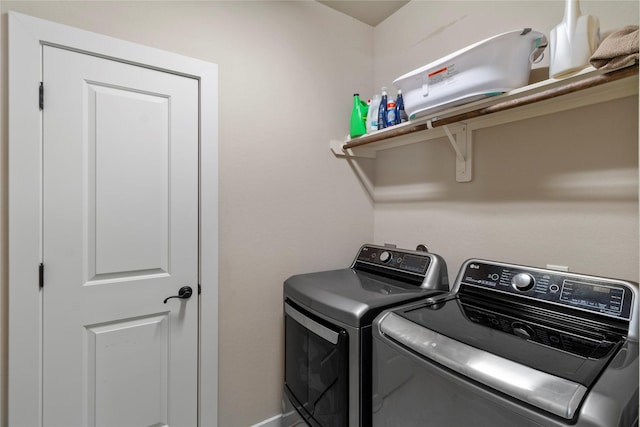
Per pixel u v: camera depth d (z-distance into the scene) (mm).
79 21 1267
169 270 1474
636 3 1115
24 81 1168
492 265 1286
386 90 1998
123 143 1365
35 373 1197
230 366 1638
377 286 1460
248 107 1684
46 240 1217
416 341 938
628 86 1072
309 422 1394
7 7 1149
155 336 1446
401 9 2037
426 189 1870
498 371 739
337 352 1209
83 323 1295
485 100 1258
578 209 1256
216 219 1574
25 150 1172
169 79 1462
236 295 1653
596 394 622
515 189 1462
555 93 1066
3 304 1159
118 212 1358
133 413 1397
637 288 921
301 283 1536
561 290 1061
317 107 1947
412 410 938
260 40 1729
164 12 1451
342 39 2072
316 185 1938
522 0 1442
